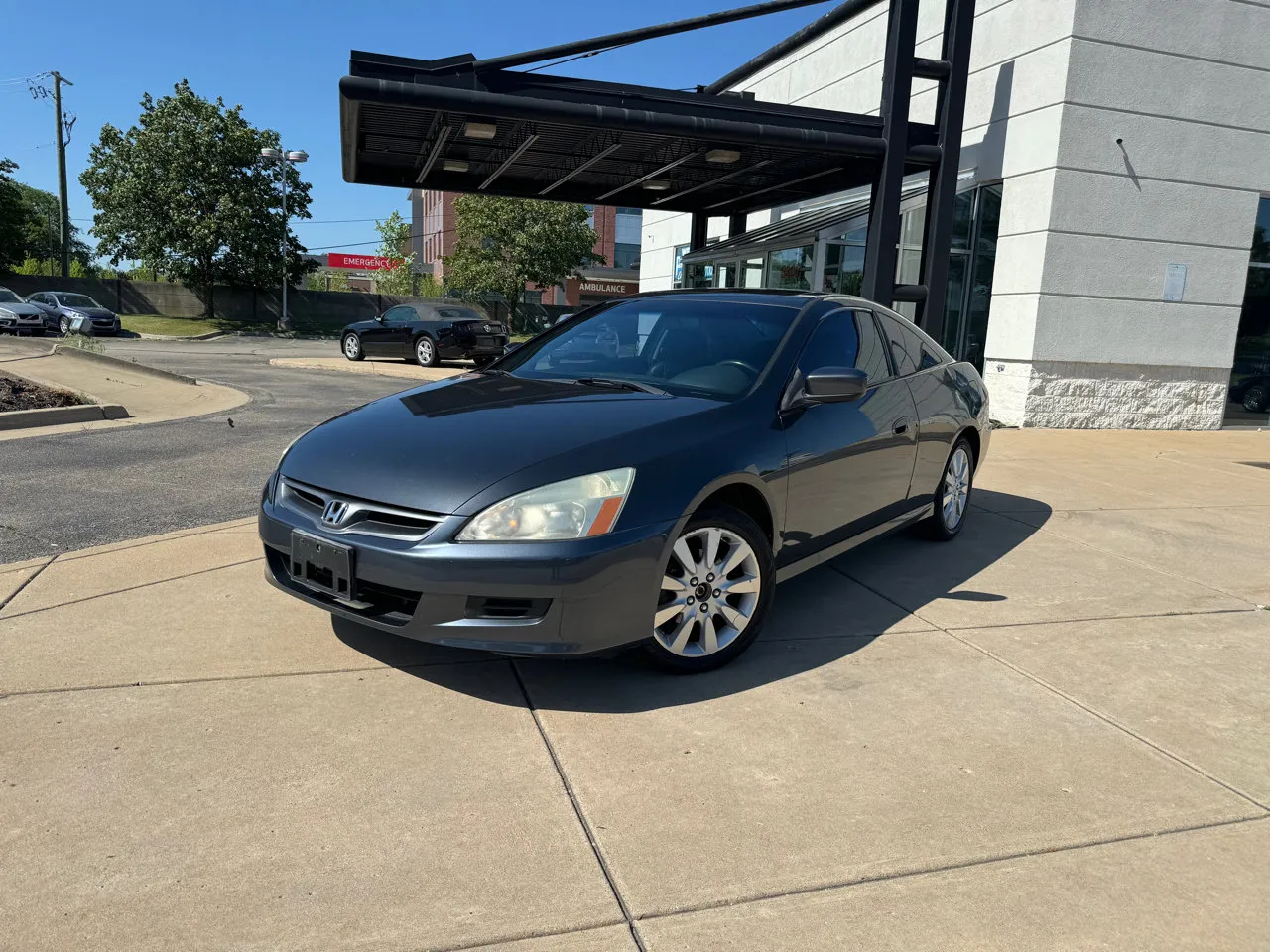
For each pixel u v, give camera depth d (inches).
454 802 98.3
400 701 121.4
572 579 112.7
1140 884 88.4
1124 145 430.9
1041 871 89.8
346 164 430.3
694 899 83.8
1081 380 451.5
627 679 130.8
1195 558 209.2
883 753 112.5
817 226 479.8
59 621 145.2
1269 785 108.0
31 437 322.3
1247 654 150.7
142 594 158.7
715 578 131.8
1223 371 476.7
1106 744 117.1
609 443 123.6
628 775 105.0
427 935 78.0
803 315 165.2
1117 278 443.8
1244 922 83.1
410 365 758.5
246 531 199.9
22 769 101.7
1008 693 131.5
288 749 108.1
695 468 125.5
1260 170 457.1
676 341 165.8
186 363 729.6
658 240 832.3
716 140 376.2
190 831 91.4
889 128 391.5
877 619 161.2
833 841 93.6
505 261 1732.3
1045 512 254.2
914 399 187.6
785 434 142.9
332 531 121.2
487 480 116.5
